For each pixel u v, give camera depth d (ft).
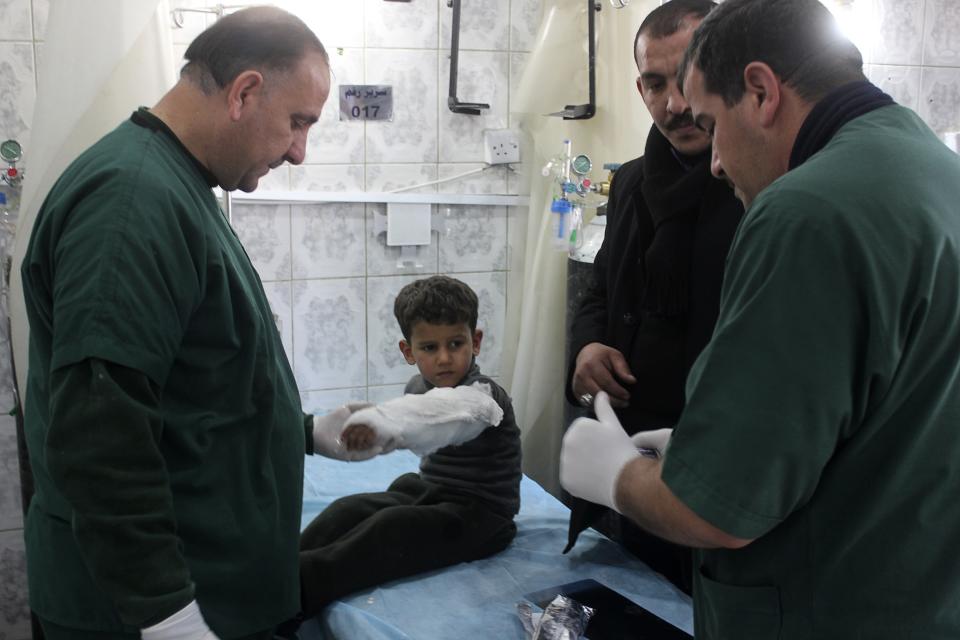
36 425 3.57
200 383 3.54
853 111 2.80
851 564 2.72
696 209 4.83
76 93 5.82
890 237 2.50
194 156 3.70
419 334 5.43
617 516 5.63
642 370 5.07
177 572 3.23
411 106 8.31
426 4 8.16
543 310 8.13
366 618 4.40
